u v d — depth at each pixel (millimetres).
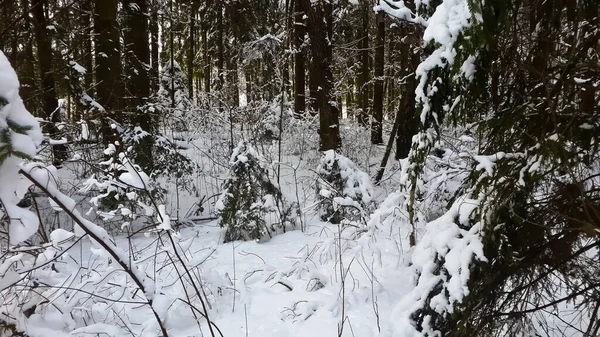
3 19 4949
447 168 4355
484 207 2400
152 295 2465
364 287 3930
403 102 7625
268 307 3816
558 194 2277
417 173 2852
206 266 4777
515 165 2311
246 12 8633
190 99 14047
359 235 4754
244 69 12133
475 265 2338
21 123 1374
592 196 2176
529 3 2305
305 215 6895
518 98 2498
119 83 6930
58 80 6699
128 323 3385
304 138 10375
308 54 8844
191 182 8352
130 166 2611
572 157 2098
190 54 17219
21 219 1542
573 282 2473
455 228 2514
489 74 2426
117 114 6766
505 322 2436
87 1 6832
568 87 2213
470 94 2359
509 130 2477
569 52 2244
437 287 2594
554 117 2049
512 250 2295
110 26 6828
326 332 3314
